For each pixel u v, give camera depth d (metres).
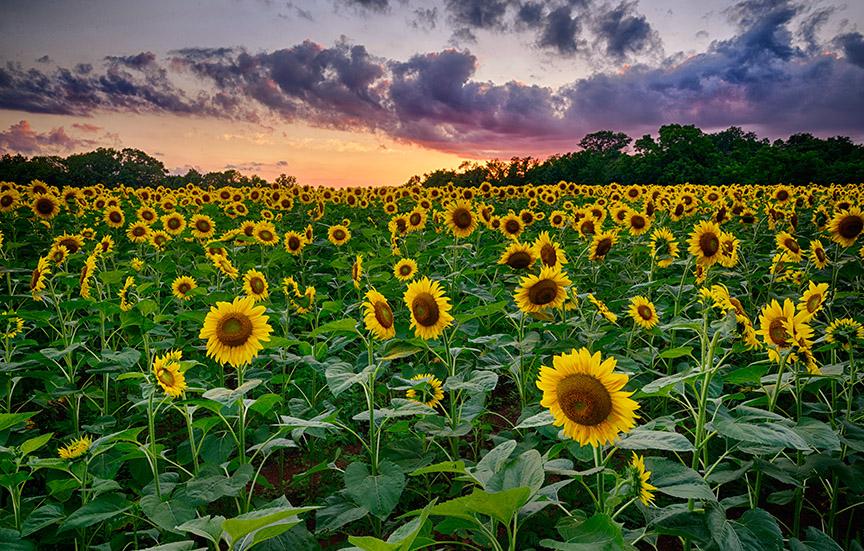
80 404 6.50
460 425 4.55
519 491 2.33
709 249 6.85
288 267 11.34
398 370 7.17
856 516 4.51
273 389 6.54
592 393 2.79
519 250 6.71
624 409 2.76
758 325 7.31
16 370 5.77
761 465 3.71
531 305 5.25
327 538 4.40
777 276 7.69
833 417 4.23
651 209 12.32
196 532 2.51
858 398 4.80
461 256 10.48
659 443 2.87
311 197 20.36
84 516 3.27
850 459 4.14
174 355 4.02
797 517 4.04
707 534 2.89
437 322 4.70
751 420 3.50
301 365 6.65
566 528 2.60
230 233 11.01
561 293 5.21
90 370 5.49
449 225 10.02
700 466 4.61
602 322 6.44
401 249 11.27
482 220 11.77
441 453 4.83
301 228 16.98
